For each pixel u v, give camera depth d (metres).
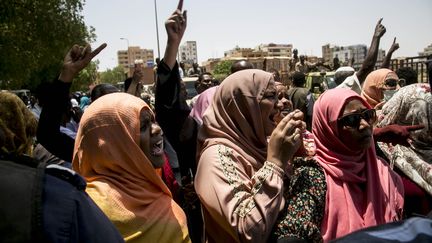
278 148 2.01
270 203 1.89
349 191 2.32
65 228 1.12
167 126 2.96
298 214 1.98
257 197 1.92
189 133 3.00
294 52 15.09
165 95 2.94
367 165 2.46
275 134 2.04
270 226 1.89
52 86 2.71
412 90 3.30
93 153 2.05
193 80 13.22
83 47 2.78
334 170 2.34
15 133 2.31
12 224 1.05
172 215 2.13
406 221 0.95
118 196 1.97
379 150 3.36
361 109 2.41
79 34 25.16
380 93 5.02
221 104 2.32
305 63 14.30
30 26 22.45
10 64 21.53
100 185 1.98
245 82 2.28
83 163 2.10
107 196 1.94
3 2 20.22
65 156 2.78
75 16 24.86
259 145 2.29
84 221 1.20
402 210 2.51
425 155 3.21
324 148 2.47
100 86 4.21
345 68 6.23
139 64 4.03
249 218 1.88
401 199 2.53
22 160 1.21
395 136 2.82
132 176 2.07
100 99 2.14
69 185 1.22
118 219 1.91
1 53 20.80
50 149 2.72
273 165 1.98
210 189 2.03
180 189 3.02
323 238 2.16
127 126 2.06
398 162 3.23
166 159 3.04
